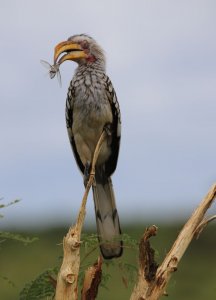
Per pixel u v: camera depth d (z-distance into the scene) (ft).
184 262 74.79
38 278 27.86
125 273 29.25
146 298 27.20
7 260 74.69
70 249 27.07
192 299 68.33
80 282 28.86
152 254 27.53
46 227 86.74
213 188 28.45
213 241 80.18
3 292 67.92
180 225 86.58
